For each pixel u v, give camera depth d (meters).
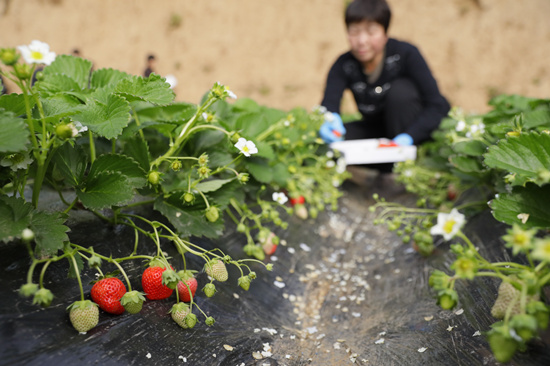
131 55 10.08
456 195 2.79
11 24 9.86
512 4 10.31
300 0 10.62
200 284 1.74
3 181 1.58
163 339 1.40
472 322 1.56
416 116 3.67
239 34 10.38
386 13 3.47
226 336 1.57
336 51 10.38
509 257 1.82
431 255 2.25
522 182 1.58
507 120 2.59
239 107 2.88
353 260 2.57
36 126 1.57
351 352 1.65
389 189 3.54
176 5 10.38
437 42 10.35
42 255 1.36
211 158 2.16
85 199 1.57
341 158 3.00
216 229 1.79
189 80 10.07
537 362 1.27
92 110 1.63
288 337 1.72
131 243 1.76
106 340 1.30
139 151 1.76
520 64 10.09
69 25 9.99
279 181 2.53
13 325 1.22
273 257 2.25
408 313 1.83
